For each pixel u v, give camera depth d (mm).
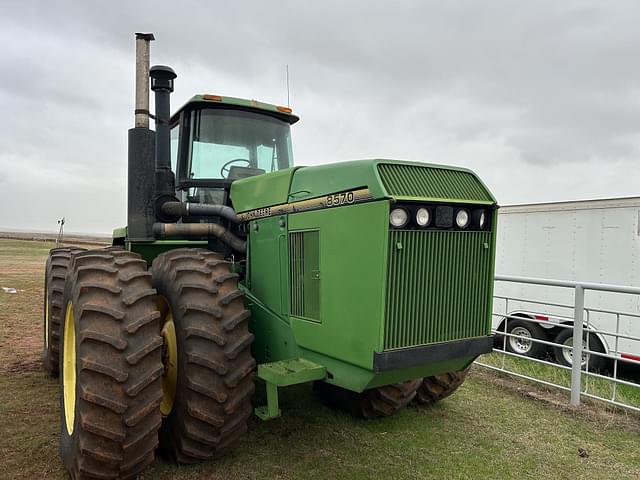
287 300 3295
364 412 4000
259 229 3582
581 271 6734
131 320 2719
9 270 15523
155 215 3834
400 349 2680
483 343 3027
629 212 6238
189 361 2871
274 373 2906
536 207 7293
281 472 3178
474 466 3406
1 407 4109
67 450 2975
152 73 3848
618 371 6812
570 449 3752
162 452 3256
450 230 2838
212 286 3053
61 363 3355
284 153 4660
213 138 4289
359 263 2703
